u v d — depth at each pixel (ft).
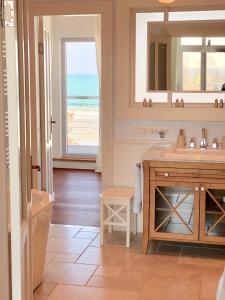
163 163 12.60
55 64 26.30
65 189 21.44
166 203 12.87
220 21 13.99
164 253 13.19
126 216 14.62
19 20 5.41
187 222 12.86
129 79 14.52
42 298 10.28
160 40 14.42
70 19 25.98
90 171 25.98
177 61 14.38
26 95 6.05
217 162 12.24
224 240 12.58
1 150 4.91
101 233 13.78
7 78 4.94
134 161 14.87
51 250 13.29
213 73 14.23
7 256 5.09
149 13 14.39
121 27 14.33
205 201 12.57
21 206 5.52
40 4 14.69
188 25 14.20
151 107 14.47
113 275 11.57
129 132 14.80
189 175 12.51
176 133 14.49
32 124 15.47
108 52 14.53
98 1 14.35
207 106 14.28
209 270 11.92
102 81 14.73
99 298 10.31
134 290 10.71
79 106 26.78
